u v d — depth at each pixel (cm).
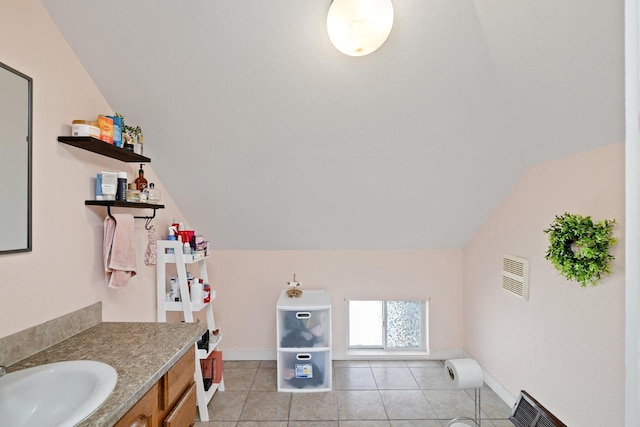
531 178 191
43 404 95
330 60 142
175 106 162
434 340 287
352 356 285
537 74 137
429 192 218
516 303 206
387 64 144
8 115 107
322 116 167
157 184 207
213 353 234
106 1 123
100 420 75
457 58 141
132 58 141
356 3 118
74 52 137
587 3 104
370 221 248
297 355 238
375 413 208
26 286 113
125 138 152
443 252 286
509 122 168
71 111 135
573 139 152
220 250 284
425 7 126
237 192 219
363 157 191
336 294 286
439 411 210
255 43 136
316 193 219
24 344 110
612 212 137
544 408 174
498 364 228
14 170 109
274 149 185
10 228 107
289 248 283
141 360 107
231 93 155
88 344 121
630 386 44
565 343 164
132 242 156
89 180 145
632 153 44
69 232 132
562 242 148
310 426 196
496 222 230
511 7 120
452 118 167
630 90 44
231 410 211
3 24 106
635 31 44
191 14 127
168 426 108
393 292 287
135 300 182
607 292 140
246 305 285
